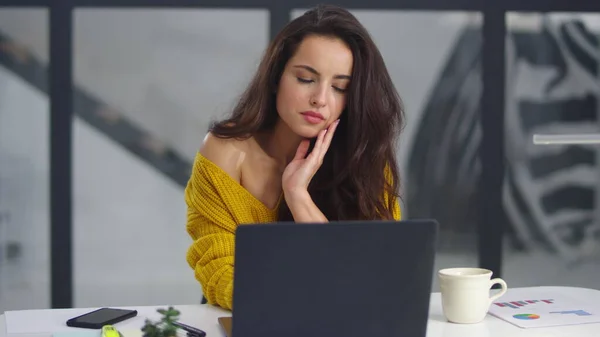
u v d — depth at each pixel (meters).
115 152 3.77
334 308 1.24
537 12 3.96
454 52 3.92
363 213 1.88
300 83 1.75
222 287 1.63
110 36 3.72
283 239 1.20
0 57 3.68
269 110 1.85
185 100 3.78
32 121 3.71
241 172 1.86
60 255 3.75
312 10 1.80
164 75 3.76
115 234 3.79
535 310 1.63
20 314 1.62
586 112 4.04
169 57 3.76
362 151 1.84
